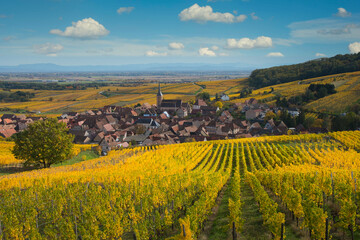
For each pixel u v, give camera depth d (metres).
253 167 58.41
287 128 133.00
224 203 36.19
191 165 63.72
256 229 26.73
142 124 149.38
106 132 131.88
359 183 32.19
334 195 31.62
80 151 95.56
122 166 58.53
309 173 37.78
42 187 39.62
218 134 126.00
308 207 24.22
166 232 28.83
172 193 37.78
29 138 64.31
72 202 33.66
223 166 64.81
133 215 30.14
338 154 62.78
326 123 141.50
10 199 35.59
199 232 26.89
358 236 23.41
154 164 62.06
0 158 72.69
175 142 116.12
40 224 31.86
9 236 28.17
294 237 24.22
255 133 131.62
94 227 26.25
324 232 22.50
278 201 34.75
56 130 65.56
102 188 42.44
